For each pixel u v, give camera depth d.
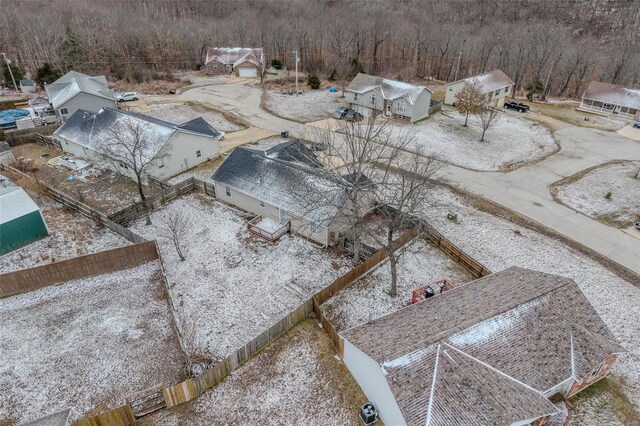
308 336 20.30
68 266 23.38
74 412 16.81
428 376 14.99
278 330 19.97
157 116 50.59
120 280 23.88
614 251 27.41
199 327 20.77
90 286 23.44
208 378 17.58
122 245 26.69
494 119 49.00
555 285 18.98
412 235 27.53
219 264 25.16
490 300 18.64
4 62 62.59
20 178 34.00
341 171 35.47
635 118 52.72
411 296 23.12
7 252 25.84
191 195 32.44
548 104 59.97
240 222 29.19
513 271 21.62
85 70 66.81
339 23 81.62
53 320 21.17
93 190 33.41
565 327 17.44
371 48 79.69
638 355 19.84
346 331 18.45
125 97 56.62
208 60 74.44
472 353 15.83
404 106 49.72
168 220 28.98
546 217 31.08
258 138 44.47
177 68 77.62
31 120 46.22
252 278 24.09
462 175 37.41
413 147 42.44
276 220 28.62
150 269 24.70
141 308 21.95
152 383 18.00
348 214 25.31
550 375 15.95
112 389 17.75
